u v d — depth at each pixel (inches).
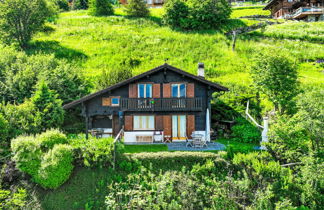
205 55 1317.7
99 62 1266.0
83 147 621.0
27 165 590.9
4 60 1016.9
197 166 603.5
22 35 1424.7
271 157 625.9
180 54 1328.7
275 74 815.7
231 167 610.2
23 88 896.3
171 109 769.6
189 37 1530.5
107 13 2031.3
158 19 1897.1
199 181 588.1
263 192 561.3
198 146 726.5
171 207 537.6
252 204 546.0
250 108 903.7
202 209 548.1
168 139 798.5
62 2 2605.8
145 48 1400.1
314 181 554.3
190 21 1688.0
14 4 1373.0
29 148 593.6
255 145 729.6
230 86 1027.9
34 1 1435.8
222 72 1165.7
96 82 1000.2
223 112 875.4
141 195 563.2
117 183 583.8
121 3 2940.5
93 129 833.5
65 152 598.9
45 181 577.0
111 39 1512.1
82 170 617.3
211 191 571.2
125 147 745.6
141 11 1955.0
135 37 1518.2
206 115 795.4
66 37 1557.6
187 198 557.0
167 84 794.2
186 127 801.6
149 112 794.8
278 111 830.5
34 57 1086.4
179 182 582.6
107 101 795.4
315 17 1894.7
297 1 1961.1
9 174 598.5
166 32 1632.6
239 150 659.4
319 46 1366.9
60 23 1793.8
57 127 800.9
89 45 1444.4
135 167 613.3
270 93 818.8
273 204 546.6
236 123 840.3
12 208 536.4
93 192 578.2
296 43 1421.0
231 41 1488.7
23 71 928.3
